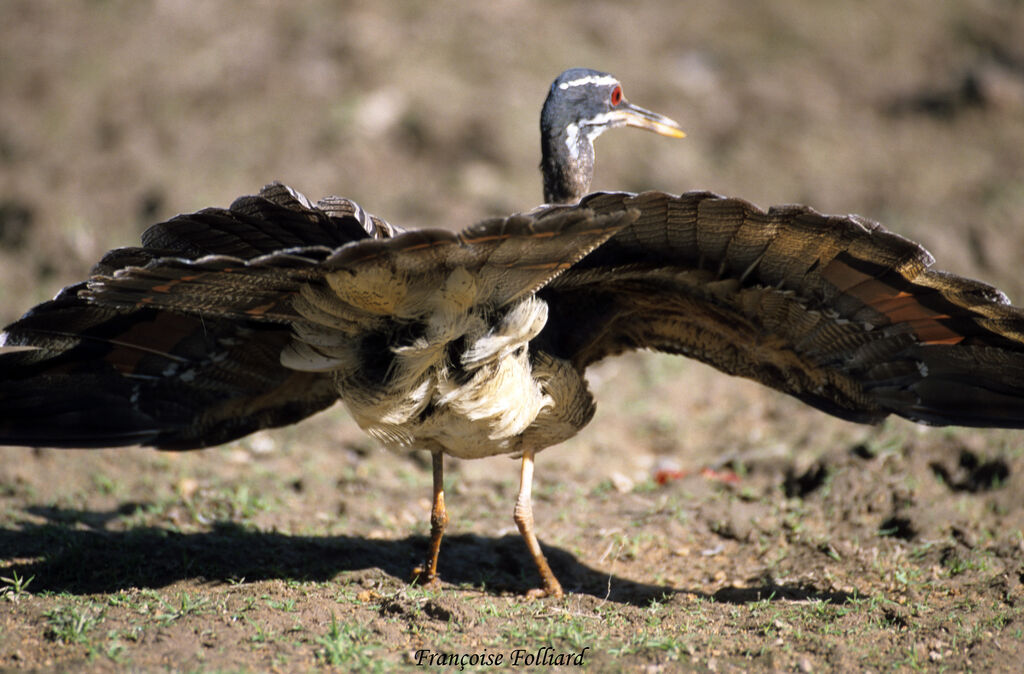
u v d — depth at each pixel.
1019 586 9.20
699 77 23.52
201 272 7.33
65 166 20.27
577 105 11.40
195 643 8.00
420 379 8.38
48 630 8.12
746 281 8.77
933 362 9.24
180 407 10.10
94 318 9.02
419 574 9.83
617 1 25.53
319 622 8.52
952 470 11.55
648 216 7.96
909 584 9.53
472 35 23.08
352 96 21.36
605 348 10.14
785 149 21.55
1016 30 25.52
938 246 17.28
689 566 10.55
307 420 14.24
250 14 23.98
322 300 7.83
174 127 21.11
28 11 24.55
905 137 22.19
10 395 9.61
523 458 9.70
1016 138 21.91
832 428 13.48
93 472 12.41
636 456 13.80
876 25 25.77
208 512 11.48
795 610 9.02
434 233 7.00
